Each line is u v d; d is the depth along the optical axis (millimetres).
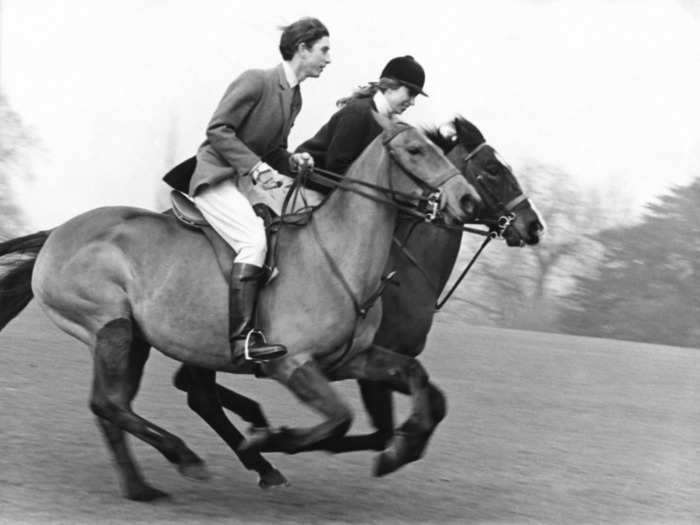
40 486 6219
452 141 7562
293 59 6348
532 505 6727
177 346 6199
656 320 35625
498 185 7426
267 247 6086
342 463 7715
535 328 36250
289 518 5938
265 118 6328
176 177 6504
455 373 14625
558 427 10250
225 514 5930
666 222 38125
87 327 6352
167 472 6961
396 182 6074
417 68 6930
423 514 6273
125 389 6203
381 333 6922
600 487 7473
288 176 6598
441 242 7070
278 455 7848
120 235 6348
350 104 6867
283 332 5934
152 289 6211
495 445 8945
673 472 8258
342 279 5996
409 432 6051
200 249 6246
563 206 39812
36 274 6496
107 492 6215
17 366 11508
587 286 36594
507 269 37094
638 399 13133
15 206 41344
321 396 5816
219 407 6957
